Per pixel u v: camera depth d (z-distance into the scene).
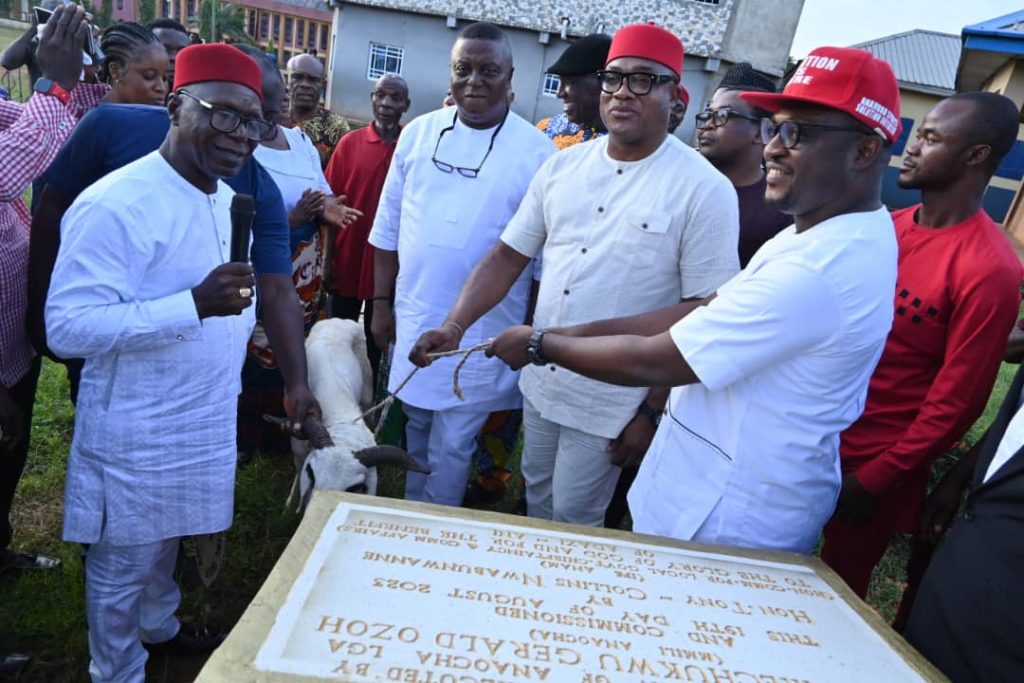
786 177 1.84
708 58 19.28
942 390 2.41
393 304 4.00
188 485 2.33
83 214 2.02
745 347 1.77
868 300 1.77
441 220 3.34
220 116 2.05
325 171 5.46
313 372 4.01
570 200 2.78
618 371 1.95
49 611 2.98
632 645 1.46
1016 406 1.92
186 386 2.23
